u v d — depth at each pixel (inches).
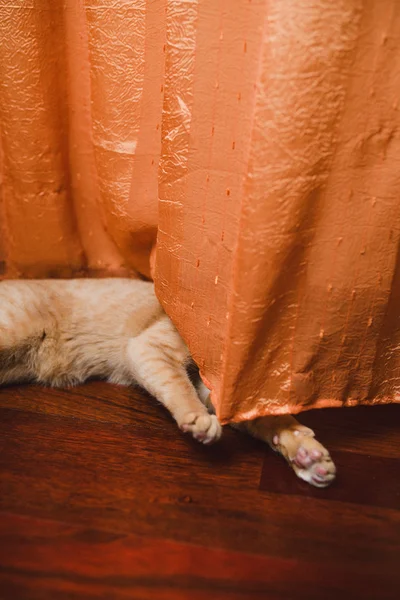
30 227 64.1
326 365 48.0
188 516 43.3
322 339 46.6
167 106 45.9
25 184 61.5
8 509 42.9
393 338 48.9
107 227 63.6
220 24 40.4
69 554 39.3
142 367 58.5
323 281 44.5
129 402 59.6
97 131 57.4
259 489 46.6
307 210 41.7
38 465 48.1
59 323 63.5
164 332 60.9
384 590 37.8
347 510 44.8
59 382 63.2
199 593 36.8
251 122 40.1
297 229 42.0
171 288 50.8
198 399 55.5
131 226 59.1
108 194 59.0
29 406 57.8
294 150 39.5
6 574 37.4
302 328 45.8
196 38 41.9
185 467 48.9
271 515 43.9
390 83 39.6
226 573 38.4
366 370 49.3
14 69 56.3
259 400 47.1
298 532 42.3
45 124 59.0
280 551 40.5
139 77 53.2
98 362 64.9
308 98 38.5
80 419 55.7
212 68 41.6
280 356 46.4
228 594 36.9
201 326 48.8
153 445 51.7
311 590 37.5
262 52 38.1
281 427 50.0
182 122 44.6
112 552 39.6
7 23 54.5
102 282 65.5
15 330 60.7
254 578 38.2
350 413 57.4
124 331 63.3
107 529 41.6
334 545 41.3
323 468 46.2
